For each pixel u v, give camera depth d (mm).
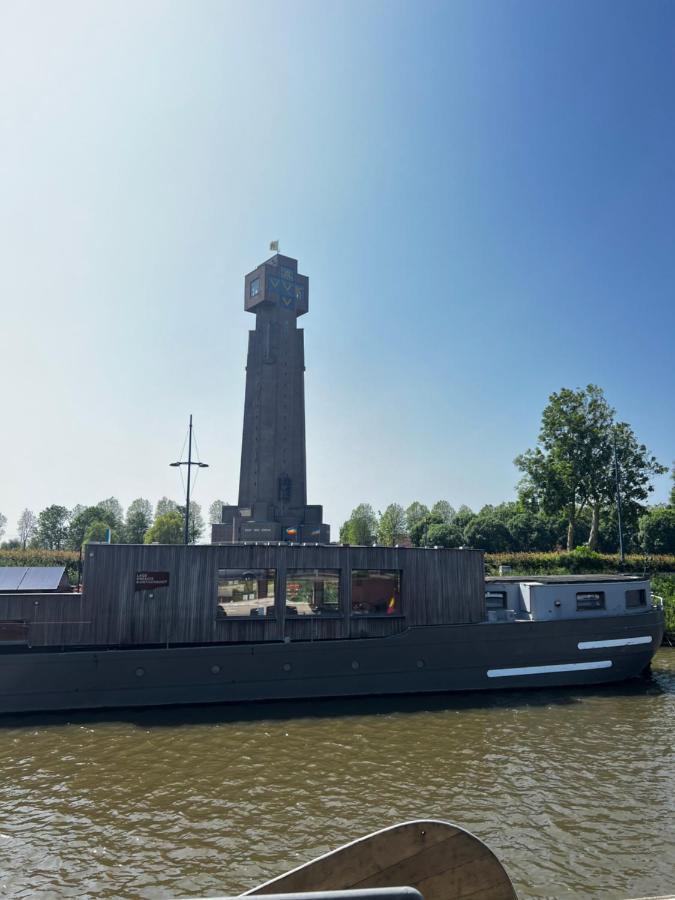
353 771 16156
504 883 4160
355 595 25109
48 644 22016
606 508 65375
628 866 11484
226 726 20016
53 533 134625
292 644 23109
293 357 79000
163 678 21984
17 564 56031
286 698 22922
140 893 10711
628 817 13430
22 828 12977
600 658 25891
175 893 10711
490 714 21672
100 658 21578
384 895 2225
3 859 11750
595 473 62500
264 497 74750
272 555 24312
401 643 24109
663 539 84312
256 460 75750
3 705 20891
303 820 13281
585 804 14078
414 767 16438
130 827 13008
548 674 25281
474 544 92438
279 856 11844
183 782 15414
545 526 91562
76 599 22453
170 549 23312
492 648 24844
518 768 16375
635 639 26453
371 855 3990
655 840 12430
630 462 62031
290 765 16609
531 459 65125
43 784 15297
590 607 27125
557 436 64438
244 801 14266
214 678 22344
